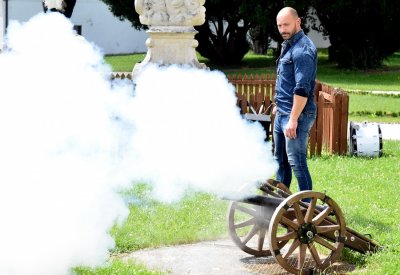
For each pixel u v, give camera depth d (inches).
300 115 315.3
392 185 418.0
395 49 1462.8
